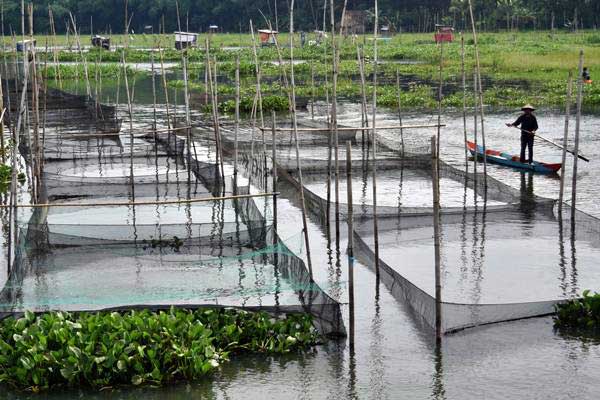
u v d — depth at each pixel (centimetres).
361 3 11144
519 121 3131
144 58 9325
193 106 5428
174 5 10519
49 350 1436
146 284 1752
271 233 1947
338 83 6531
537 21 12000
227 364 1474
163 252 1961
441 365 1464
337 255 2084
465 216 2386
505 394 1359
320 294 1611
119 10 10619
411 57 8875
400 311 1714
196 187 2823
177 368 1417
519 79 6519
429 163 3117
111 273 1839
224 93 6247
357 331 1614
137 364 1399
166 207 2561
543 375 1423
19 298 1659
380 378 1417
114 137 3794
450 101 5272
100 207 2552
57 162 3331
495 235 2228
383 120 4603
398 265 1994
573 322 1630
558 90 5575
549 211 2411
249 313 1591
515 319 1655
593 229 2198
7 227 2388
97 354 1412
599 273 1916
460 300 1747
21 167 3228
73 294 1678
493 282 1862
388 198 2639
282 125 4172
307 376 1427
